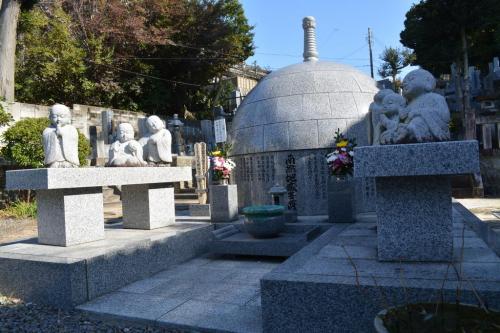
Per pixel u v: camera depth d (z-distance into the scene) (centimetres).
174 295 491
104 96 2181
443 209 369
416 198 375
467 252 398
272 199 866
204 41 2494
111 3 2047
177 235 663
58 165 563
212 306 446
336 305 323
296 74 986
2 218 1073
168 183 759
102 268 502
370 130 565
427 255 373
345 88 943
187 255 686
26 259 488
